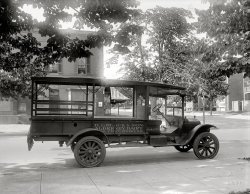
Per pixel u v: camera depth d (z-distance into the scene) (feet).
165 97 37.63
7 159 34.78
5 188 21.65
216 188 20.84
